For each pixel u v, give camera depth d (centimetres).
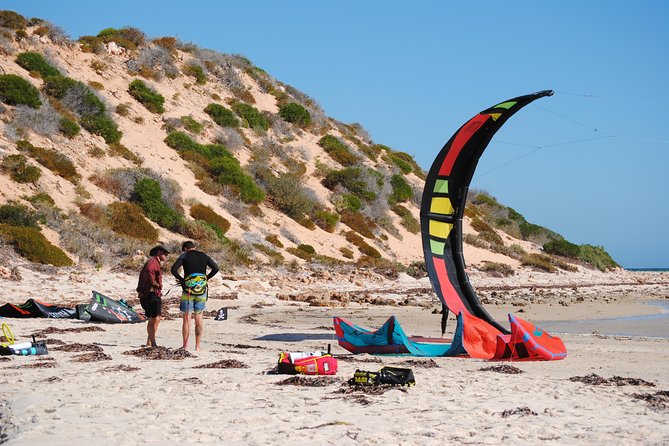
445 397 900
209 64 6331
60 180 3831
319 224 5159
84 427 716
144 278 1385
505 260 6000
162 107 5272
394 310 2762
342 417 773
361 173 5916
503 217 7481
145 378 1030
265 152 5569
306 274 4144
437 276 1620
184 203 4381
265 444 651
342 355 1368
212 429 709
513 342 1352
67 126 4259
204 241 3975
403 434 688
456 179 1659
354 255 4969
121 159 4425
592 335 1892
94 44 5419
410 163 7525
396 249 5531
